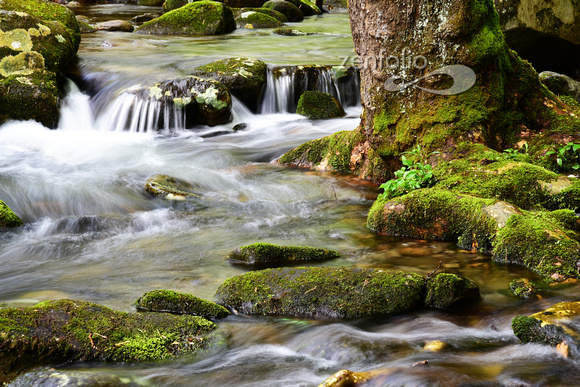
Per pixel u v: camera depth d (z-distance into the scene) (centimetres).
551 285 382
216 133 979
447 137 584
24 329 307
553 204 501
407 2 581
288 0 2542
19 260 488
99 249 511
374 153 689
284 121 1053
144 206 638
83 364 304
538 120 648
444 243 486
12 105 915
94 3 2870
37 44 975
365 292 362
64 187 689
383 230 523
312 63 1212
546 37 961
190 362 309
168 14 1795
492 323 334
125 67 1125
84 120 1004
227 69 1058
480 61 581
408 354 300
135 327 327
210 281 423
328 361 305
